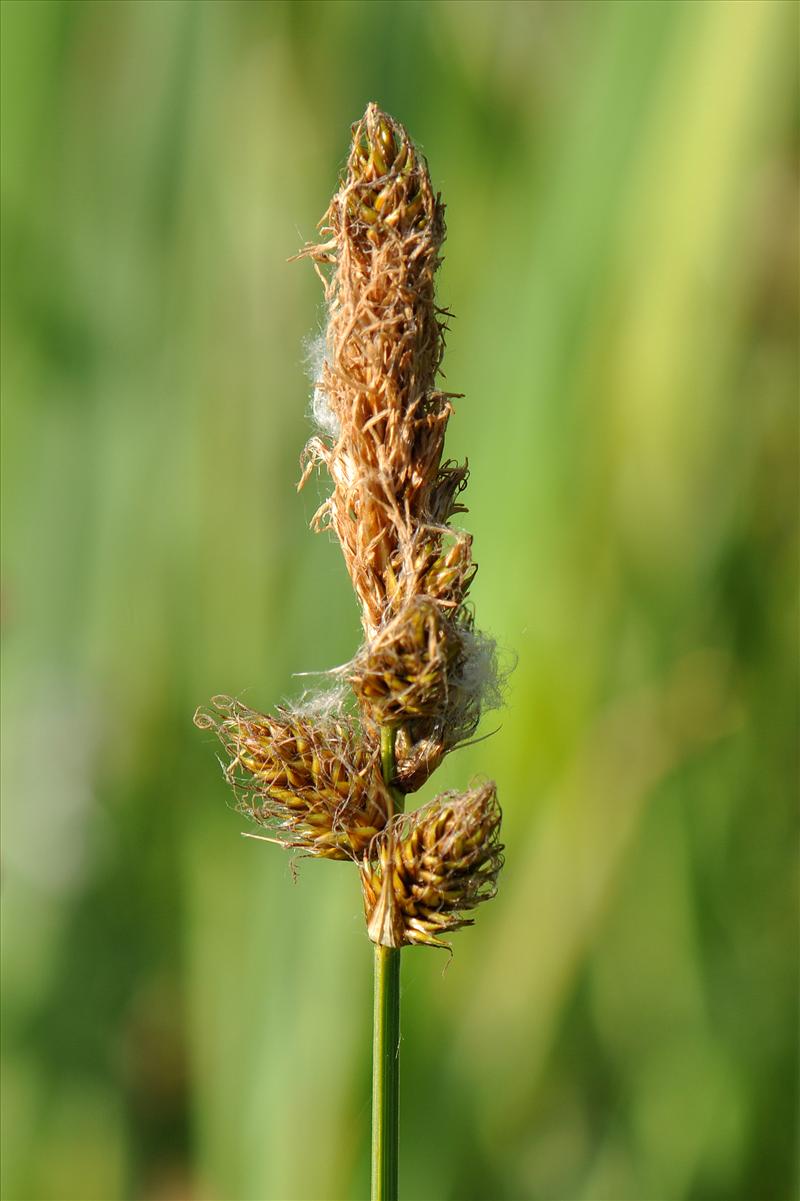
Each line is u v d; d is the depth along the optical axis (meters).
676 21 0.30
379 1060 0.24
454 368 0.31
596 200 0.30
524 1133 0.31
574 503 0.31
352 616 0.30
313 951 0.29
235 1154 0.29
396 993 0.24
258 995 0.29
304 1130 0.29
